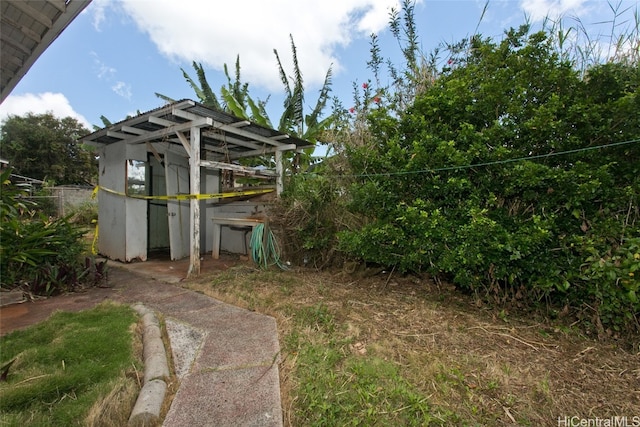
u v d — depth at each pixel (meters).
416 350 2.14
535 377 1.83
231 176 7.44
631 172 2.27
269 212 5.00
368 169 3.40
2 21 2.49
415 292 3.42
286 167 6.74
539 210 2.56
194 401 1.58
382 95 4.68
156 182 6.19
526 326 2.53
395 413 1.51
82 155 21.14
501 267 2.54
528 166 2.33
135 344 2.14
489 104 2.73
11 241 3.38
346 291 3.46
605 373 1.88
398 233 2.91
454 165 2.67
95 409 1.45
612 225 2.18
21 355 1.92
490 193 2.61
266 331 2.42
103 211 5.75
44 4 2.36
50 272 3.37
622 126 2.27
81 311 2.76
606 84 2.44
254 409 1.53
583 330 2.42
